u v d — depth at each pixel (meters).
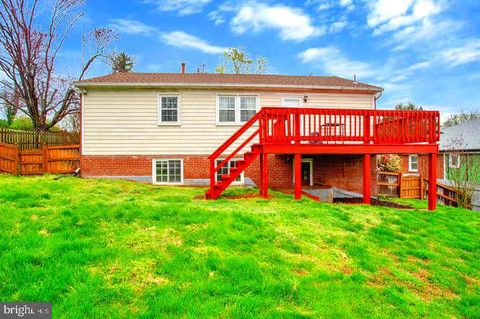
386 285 4.98
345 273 5.12
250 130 14.12
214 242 5.47
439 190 16.36
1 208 6.60
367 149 10.24
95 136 13.61
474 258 6.57
